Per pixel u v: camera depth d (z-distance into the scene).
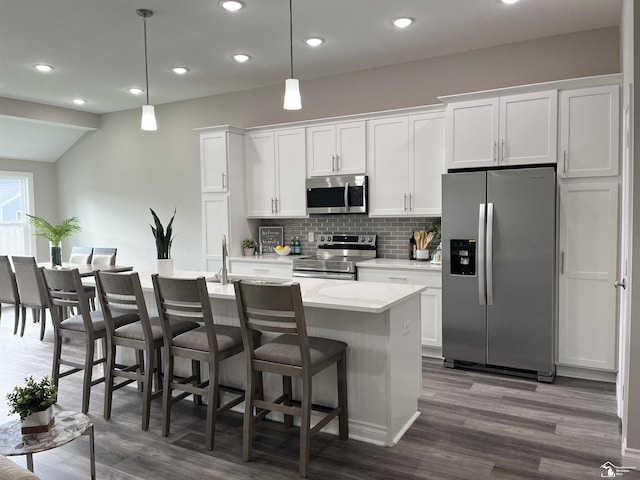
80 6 3.49
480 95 3.96
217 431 2.99
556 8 3.65
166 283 2.80
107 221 7.30
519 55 4.38
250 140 5.63
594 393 3.51
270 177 5.50
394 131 4.70
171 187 6.63
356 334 2.83
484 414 3.17
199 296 2.70
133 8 3.54
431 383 3.75
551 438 2.82
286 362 2.52
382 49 4.51
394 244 5.17
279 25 3.90
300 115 5.59
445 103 4.14
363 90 5.18
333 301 2.68
